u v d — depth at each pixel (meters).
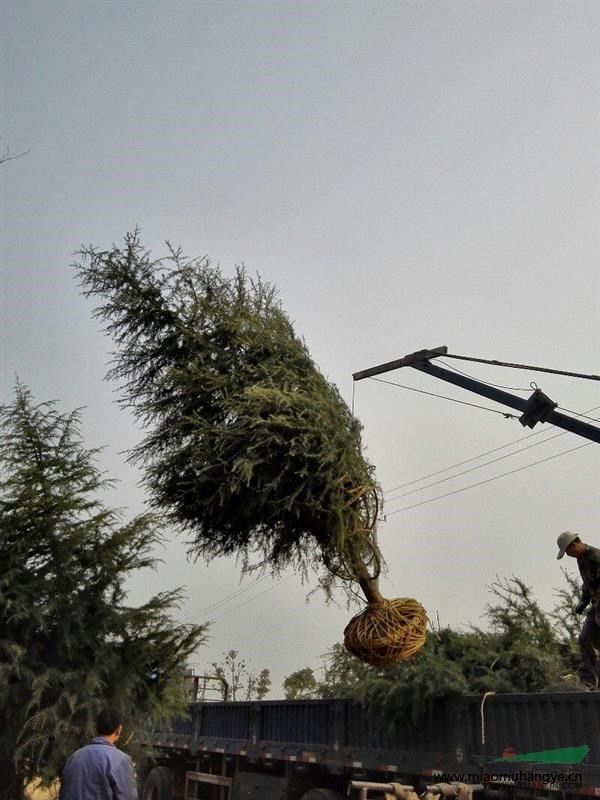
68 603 8.98
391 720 9.09
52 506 9.11
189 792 14.46
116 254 8.12
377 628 6.68
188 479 7.44
